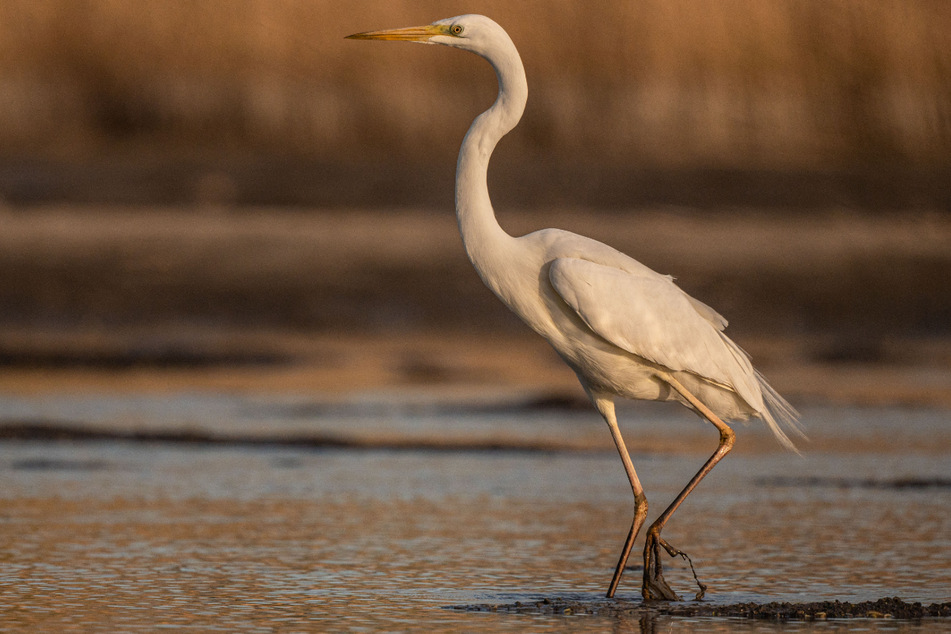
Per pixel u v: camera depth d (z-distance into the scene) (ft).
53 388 51.47
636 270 23.79
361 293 69.00
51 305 67.05
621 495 33.40
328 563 25.46
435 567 25.27
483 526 29.37
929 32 101.86
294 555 26.16
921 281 71.87
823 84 101.50
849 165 96.02
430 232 78.95
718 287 70.59
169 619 20.92
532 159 95.55
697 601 22.71
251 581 23.81
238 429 43.11
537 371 57.36
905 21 101.86
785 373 56.13
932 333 67.26
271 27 100.58
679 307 23.53
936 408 48.21
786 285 70.90
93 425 43.45
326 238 76.64
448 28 24.40
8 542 27.14
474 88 100.42
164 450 39.63
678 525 29.63
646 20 101.04
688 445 41.55
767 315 68.13
